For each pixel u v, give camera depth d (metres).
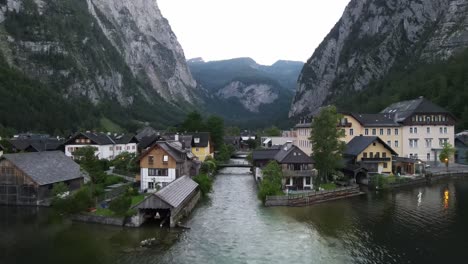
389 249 43.88
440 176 94.62
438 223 53.62
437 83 155.50
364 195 74.25
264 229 51.62
